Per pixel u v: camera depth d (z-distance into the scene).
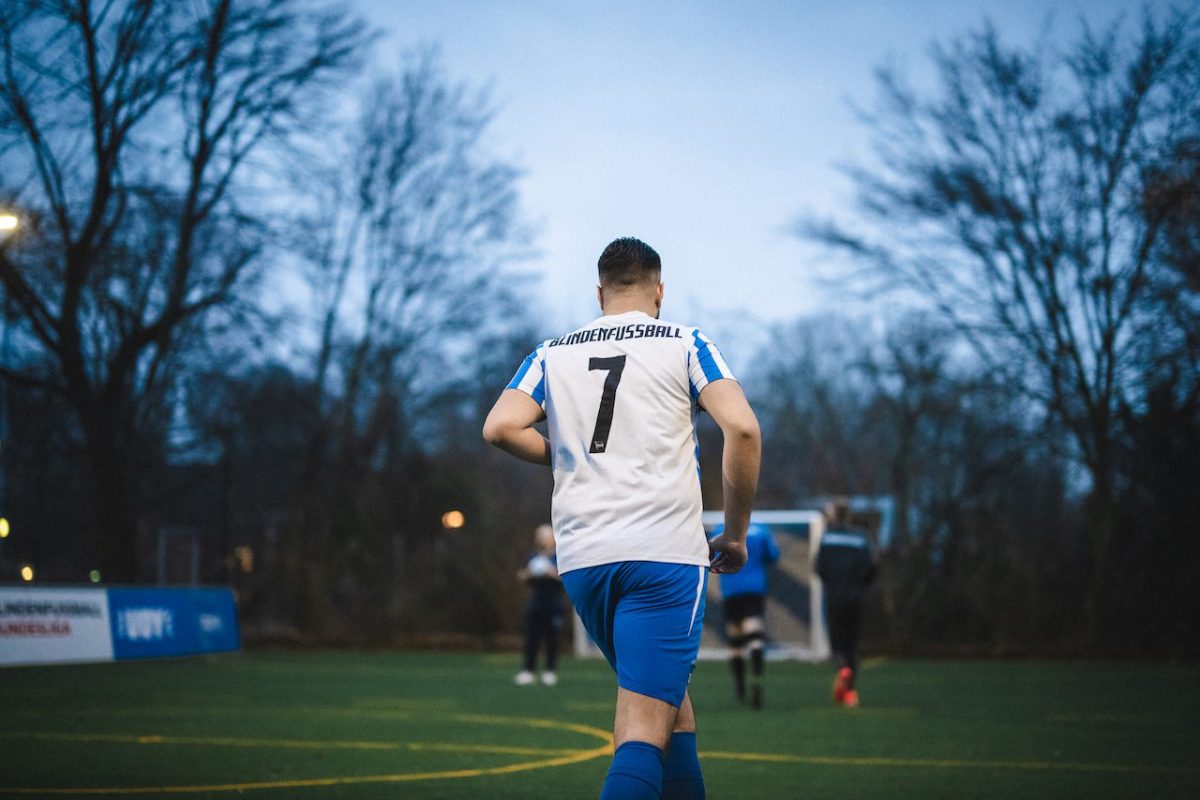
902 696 14.59
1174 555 23.69
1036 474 30.05
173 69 24.44
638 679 3.41
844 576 13.45
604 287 3.94
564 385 3.69
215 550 44.75
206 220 25.72
